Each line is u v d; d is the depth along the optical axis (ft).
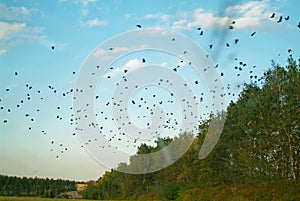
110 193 256.93
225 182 155.74
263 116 132.36
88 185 278.87
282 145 128.16
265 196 100.58
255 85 140.05
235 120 151.23
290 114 122.83
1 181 315.37
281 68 131.03
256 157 136.98
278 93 129.70
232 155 156.35
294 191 95.91
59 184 325.42
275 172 128.26
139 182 226.99
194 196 148.97
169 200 182.29
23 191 317.63
